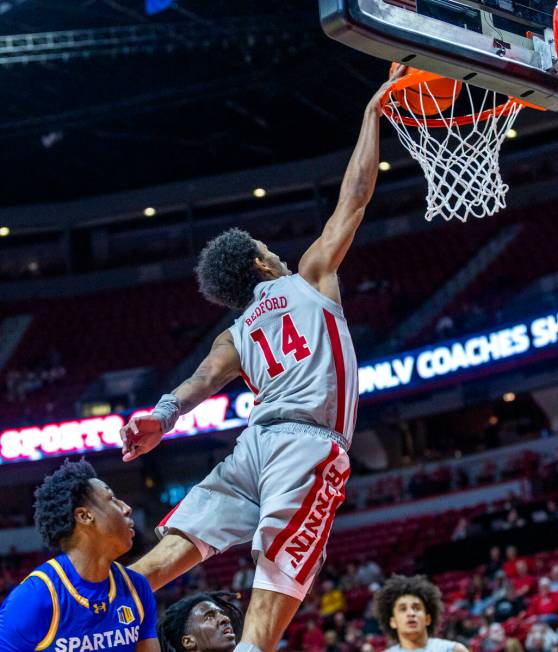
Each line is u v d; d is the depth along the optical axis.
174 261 25.20
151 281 25.16
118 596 2.59
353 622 13.62
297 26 17.48
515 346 17.75
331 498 2.61
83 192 25.34
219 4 17.28
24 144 21.97
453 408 20.47
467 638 11.52
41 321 24.70
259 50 18.66
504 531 14.76
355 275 23.50
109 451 20.38
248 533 2.72
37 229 24.83
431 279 22.52
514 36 3.36
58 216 24.48
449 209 3.45
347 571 17.52
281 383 2.71
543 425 21.61
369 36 2.99
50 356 23.66
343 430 2.70
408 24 3.07
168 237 25.67
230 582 18.39
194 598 3.30
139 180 24.89
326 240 2.82
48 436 20.23
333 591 15.23
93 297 25.14
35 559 19.72
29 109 20.44
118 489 21.83
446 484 19.44
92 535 2.57
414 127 3.51
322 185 23.97
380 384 19.19
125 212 24.19
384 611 4.79
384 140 22.36
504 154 23.31
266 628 2.49
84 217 24.39
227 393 19.39
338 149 23.52
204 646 3.18
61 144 22.22
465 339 18.36
